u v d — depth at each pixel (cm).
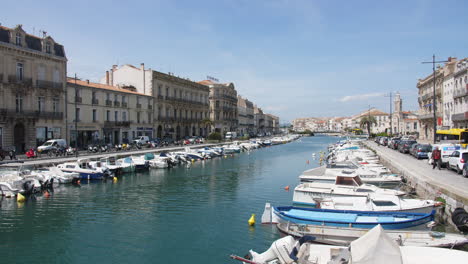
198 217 2081
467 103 5128
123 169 3934
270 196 2664
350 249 1046
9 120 4284
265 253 1245
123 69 7675
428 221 1581
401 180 2648
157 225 1930
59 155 4309
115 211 2233
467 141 3803
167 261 1454
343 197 2000
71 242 1677
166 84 8075
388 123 17062
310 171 3088
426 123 7875
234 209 2264
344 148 5838
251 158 6047
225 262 1443
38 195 2731
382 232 1016
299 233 1554
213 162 5316
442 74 6481
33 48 4647
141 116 7062
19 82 4412
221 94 11206
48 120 4856
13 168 3094
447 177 2356
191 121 9200
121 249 1588
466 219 1488
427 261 1066
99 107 5900
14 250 1580
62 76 5103
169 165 4556
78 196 2694
